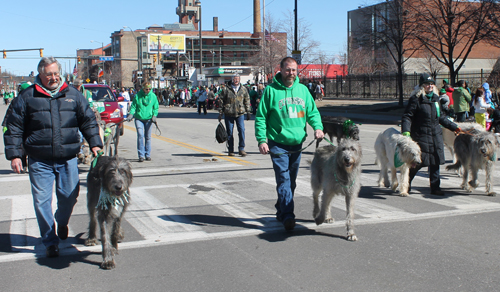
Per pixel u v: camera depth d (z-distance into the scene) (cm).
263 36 5028
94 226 532
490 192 776
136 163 1134
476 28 2402
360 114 2780
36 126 478
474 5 2380
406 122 764
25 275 451
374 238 552
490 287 410
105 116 1642
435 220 625
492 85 2922
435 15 2472
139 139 1148
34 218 658
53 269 466
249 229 593
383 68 4741
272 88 581
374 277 435
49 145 480
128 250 518
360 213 666
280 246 527
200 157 1230
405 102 3272
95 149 509
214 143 1552
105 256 466
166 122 2520
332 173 558
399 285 416
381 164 845
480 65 4797
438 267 458
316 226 605
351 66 5284
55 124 482
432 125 765
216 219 641
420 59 4619
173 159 1196
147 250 518
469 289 406
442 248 514
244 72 6569
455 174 987
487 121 1464
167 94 5122
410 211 674
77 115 509
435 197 767
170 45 9162
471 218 634
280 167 575
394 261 476
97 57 5806
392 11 2658
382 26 2903
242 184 879
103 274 452
